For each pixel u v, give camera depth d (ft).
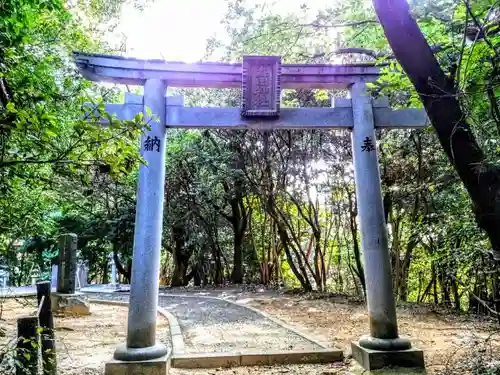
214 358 16.11
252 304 32.76
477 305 26.94
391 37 9.53
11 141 7.97
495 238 8.93
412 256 34.27
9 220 12.86
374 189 16.78
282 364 16.35
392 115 17.52
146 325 15.11
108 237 49.52
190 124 17.03
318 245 41.16
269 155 40.37
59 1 14.64
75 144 7.64
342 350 17.33
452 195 25.13
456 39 13.21
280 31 15.85
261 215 52.39
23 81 10.27
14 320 24.30
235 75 17.30
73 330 23.44
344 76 17.56
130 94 16.69
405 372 14.65
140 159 8.46
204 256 55.06
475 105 11.41
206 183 46.50
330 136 36.29
